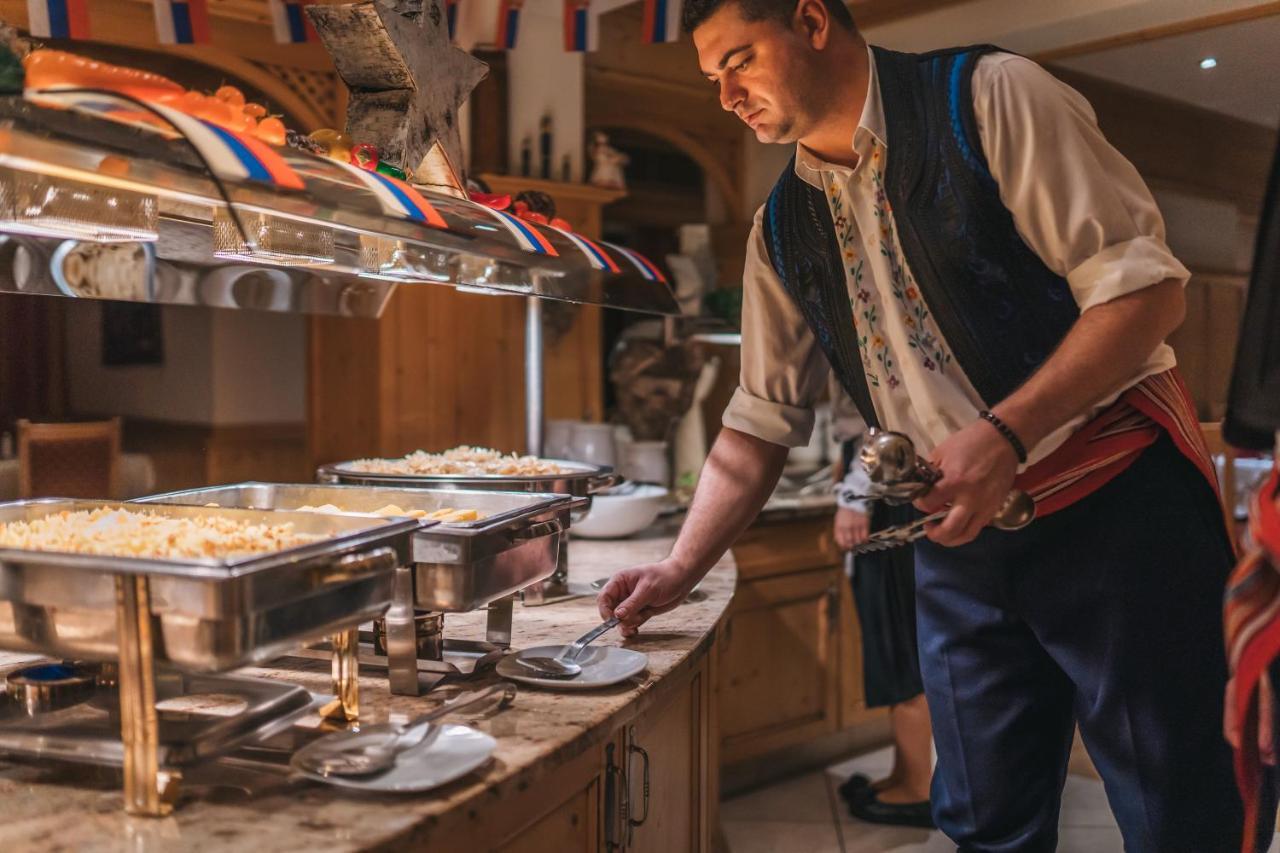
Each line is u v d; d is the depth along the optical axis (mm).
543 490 2082
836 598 3900
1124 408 1496
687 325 4141
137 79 1153
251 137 1202
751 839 3283
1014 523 1291
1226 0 3357
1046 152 1390
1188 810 1481
